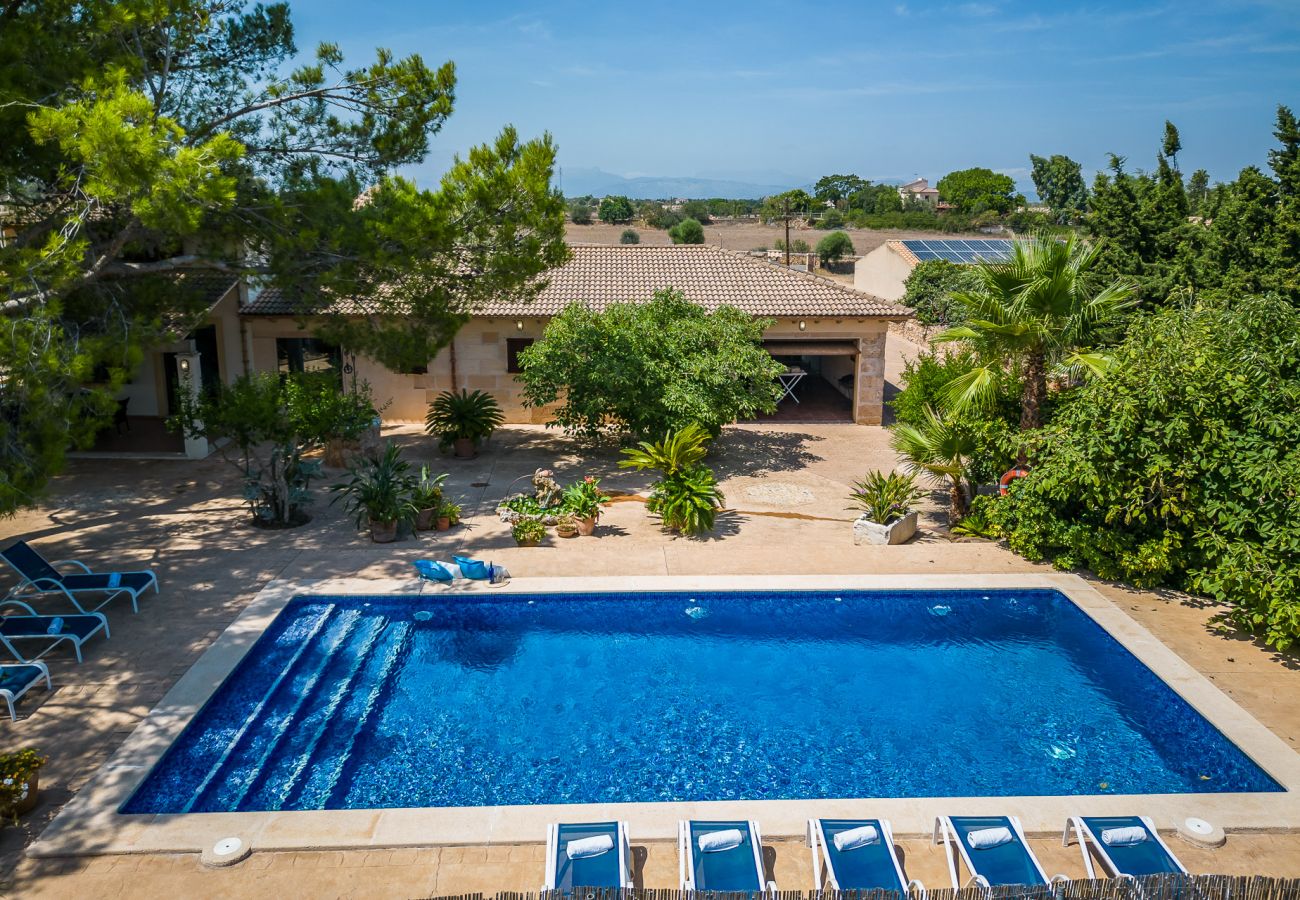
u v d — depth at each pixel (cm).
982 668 1191
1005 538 1620
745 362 1995
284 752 986
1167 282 2483
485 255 1683
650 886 756
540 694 1120
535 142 1639
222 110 1614
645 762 974
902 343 3966
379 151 1662
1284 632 1134
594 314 2106
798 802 863
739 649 1241
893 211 11094
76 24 1370
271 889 749
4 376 1077
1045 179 9156
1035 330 1470
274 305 2352
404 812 850
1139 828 788
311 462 1802
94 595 1333
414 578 1408
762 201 13675
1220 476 1292
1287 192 2366
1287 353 1298
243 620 1247
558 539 1608
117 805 851
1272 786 920
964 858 763
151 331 1433
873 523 1596
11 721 991
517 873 774
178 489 1888
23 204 1491
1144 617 1299
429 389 2492
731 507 1814
